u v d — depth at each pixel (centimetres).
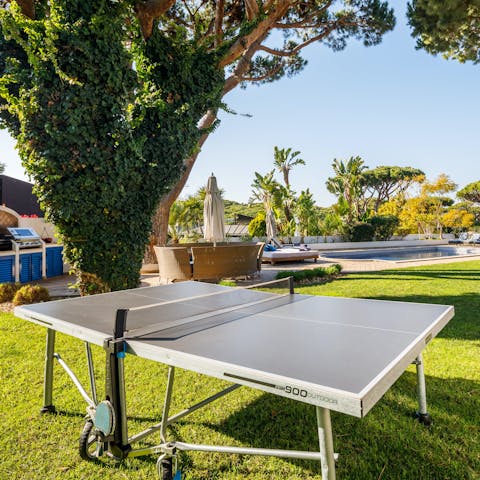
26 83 508
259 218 2389
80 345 400
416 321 199
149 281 933
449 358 347
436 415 244
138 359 357
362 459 199
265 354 141
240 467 196
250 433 229
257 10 818
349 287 779
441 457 199
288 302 267
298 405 264
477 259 1464
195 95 648
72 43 491
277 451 144
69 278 1011
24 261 921
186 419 245
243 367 125
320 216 2939
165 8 579
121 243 601
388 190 4397
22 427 237
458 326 456
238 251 892
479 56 1051
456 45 1006
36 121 513
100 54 516
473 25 945
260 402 270
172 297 291
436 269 1107
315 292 712
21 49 537
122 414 164
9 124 563
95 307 248
